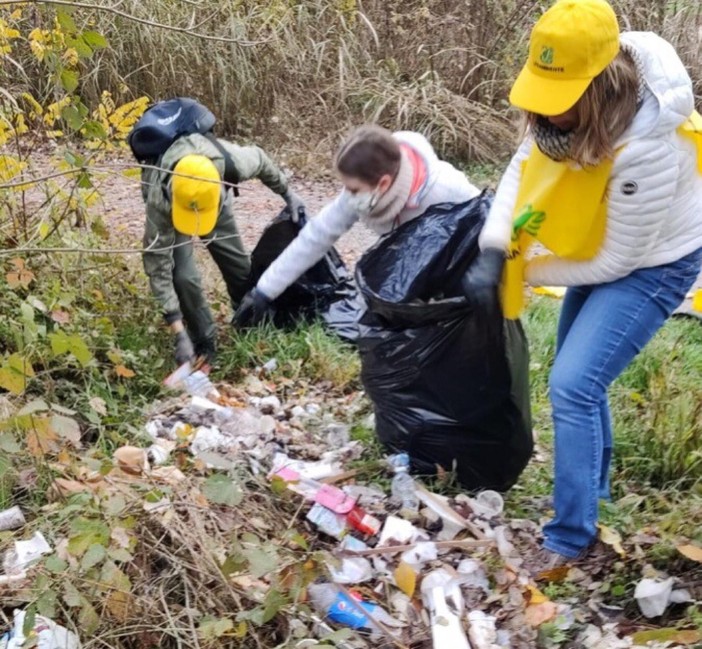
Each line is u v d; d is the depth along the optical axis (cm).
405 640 267
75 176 425
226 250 485
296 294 500
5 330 397
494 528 319
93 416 340
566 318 321
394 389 336
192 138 430
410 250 330
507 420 327
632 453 371
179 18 952
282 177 485
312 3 1032
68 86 364
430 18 998
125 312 470
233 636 246
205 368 455
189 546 261
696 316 527
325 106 954
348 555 295
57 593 239
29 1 346
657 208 265
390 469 344
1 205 460
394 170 346
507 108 959
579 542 301
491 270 295
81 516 261
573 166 272
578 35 249
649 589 279
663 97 255
